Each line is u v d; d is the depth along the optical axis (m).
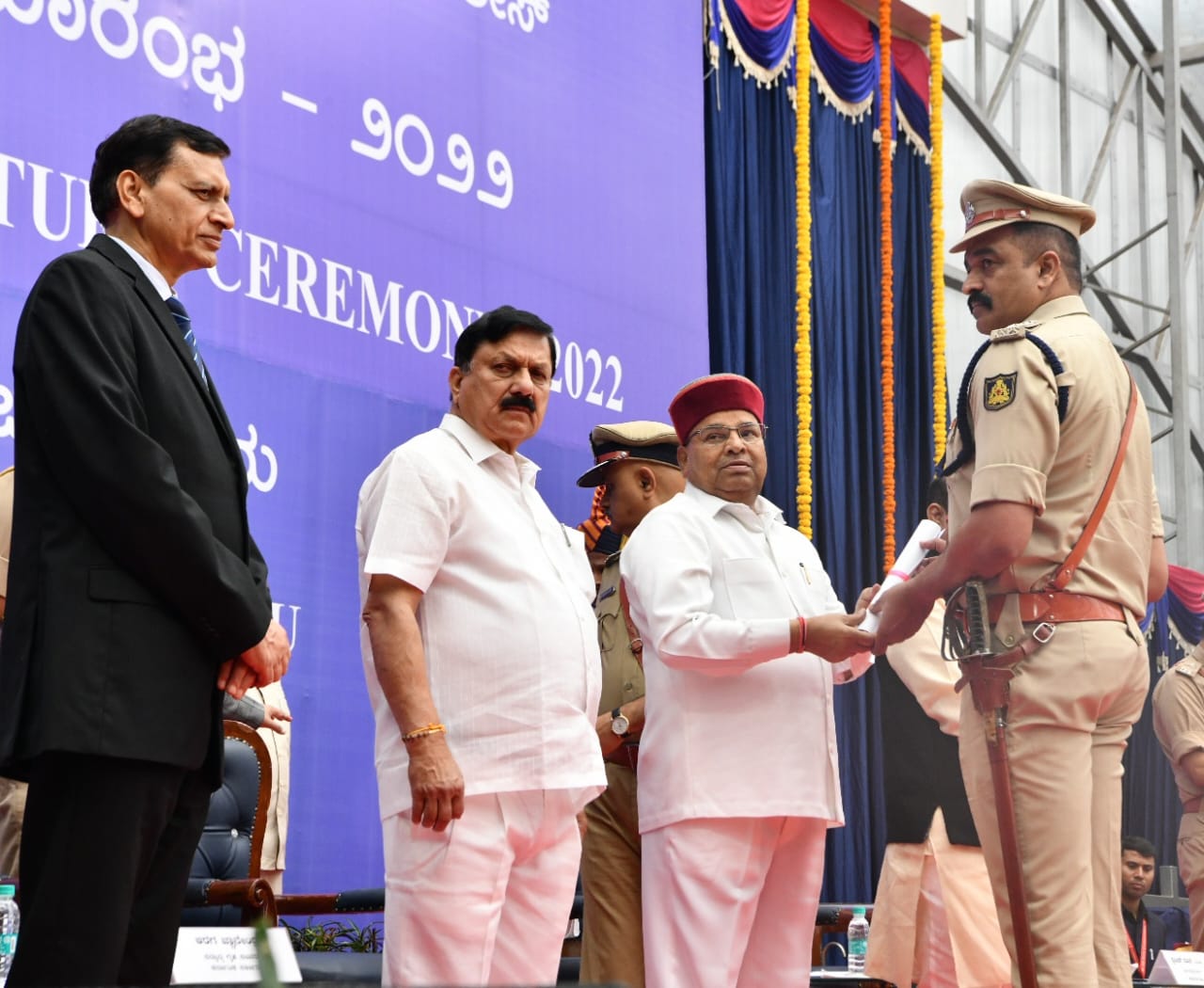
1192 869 6.24
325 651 5.16
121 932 2.23
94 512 2.28
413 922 2.74
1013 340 3.10
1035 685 3.03
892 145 8.34
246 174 5.11
